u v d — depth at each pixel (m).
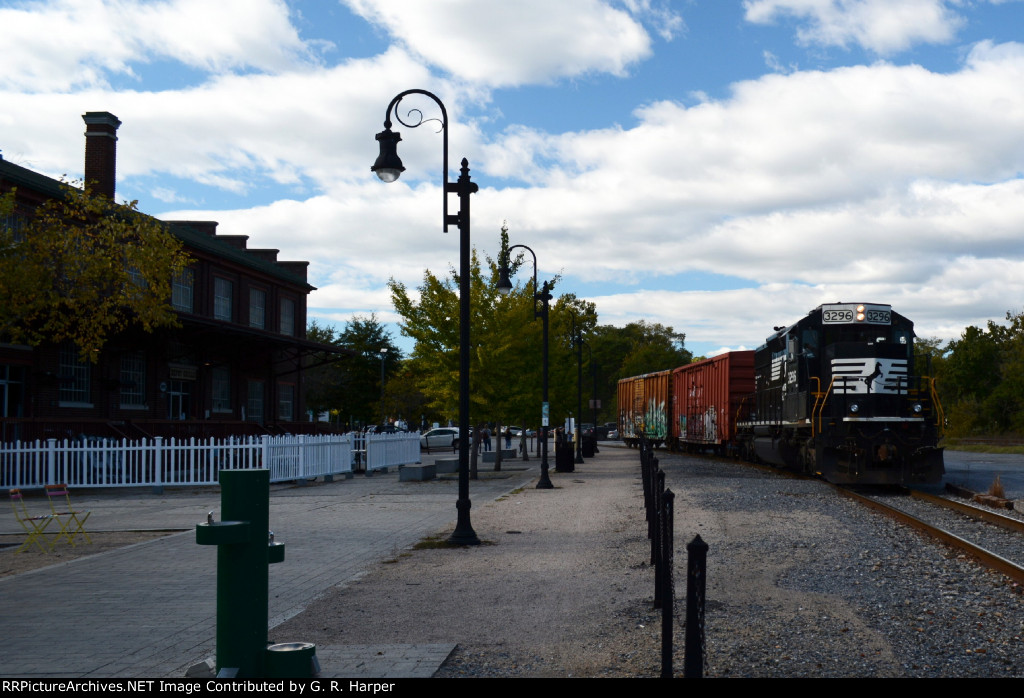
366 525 15.21
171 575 10.37
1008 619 7.87
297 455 25.47
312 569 10.73
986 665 6.44
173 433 31.39
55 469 23.67
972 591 9.10
